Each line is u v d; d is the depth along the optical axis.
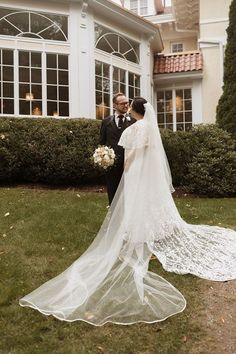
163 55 14.77
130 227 4.49
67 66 10.66
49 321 3.26
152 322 3.23
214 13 14.00
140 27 12.44
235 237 5.16
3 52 10.09
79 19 10.66
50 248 4.94
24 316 3.33
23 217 6.24
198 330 3.15
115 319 3.27
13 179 9.25
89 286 3.73
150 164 4.84
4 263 4.47
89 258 4.26
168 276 4.15
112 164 5.35
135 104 5.01
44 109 10.38
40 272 4.27
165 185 4.93
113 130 5.64
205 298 3.67
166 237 4.77
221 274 4.15
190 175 8.97
